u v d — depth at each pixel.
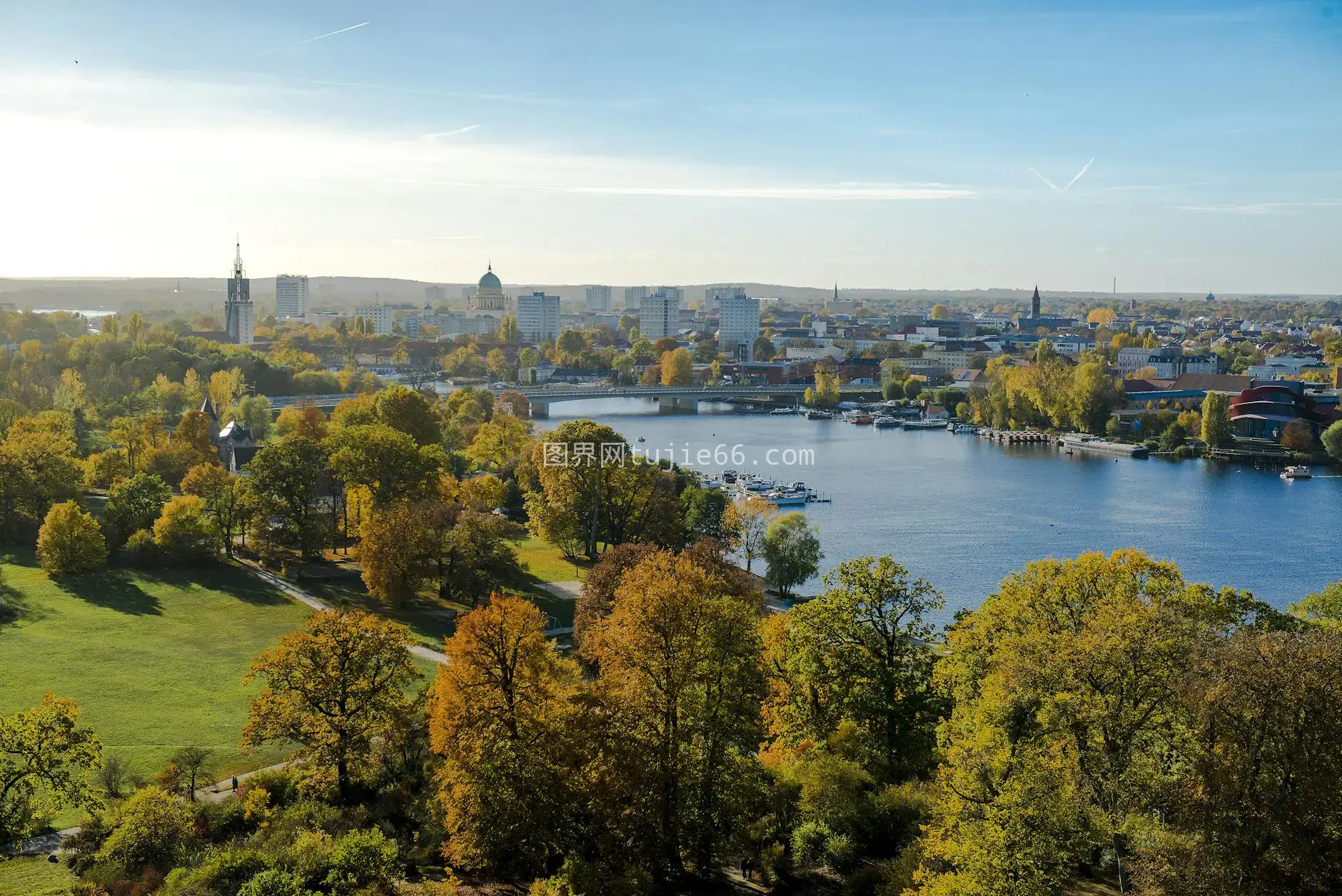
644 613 71.31
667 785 67.69
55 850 79.50
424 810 79.44
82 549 161.62
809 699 88.06
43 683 117.31
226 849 71.06
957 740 67.31
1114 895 57.94
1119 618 64.69
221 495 183.75
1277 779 50.53
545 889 59.44
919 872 58.66
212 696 115.25
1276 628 85.19
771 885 67.50
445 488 189.12
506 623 73.19
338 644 87.25
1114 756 57.81
